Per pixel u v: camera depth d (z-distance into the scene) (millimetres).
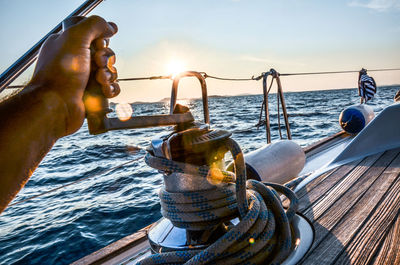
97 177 9594
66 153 16016
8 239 5723
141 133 24453
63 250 5102
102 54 571
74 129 523
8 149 389
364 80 5160
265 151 2639
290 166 2662
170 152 893
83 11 981
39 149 440
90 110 563
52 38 559
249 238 1004
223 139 986
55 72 496
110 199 7277
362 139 2623
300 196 1903
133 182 8602
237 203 1030
